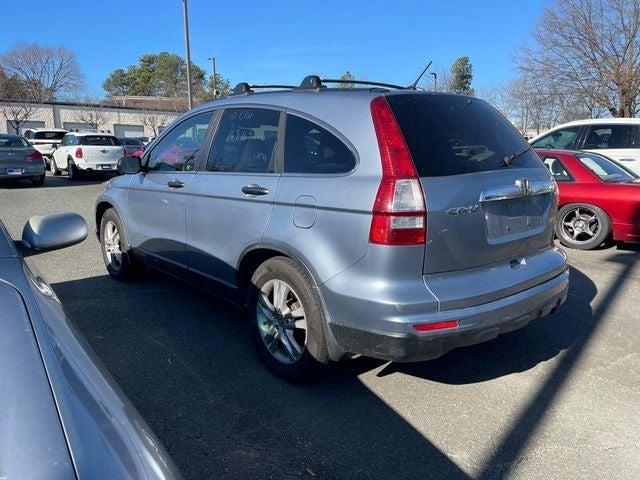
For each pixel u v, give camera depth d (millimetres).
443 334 2838
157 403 3289
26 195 13906
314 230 3127
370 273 2877
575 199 7242
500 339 4297
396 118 2994
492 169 3209
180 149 4492
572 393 3479
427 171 2893
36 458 1284
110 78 100938
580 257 6914
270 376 3627
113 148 18203
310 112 3363
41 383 1503
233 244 3729
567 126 11117
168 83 89812
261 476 2652
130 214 5059
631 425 3125
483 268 3109
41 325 1737
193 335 4285
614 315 4832
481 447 2902
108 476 1303
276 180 3428
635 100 23094
